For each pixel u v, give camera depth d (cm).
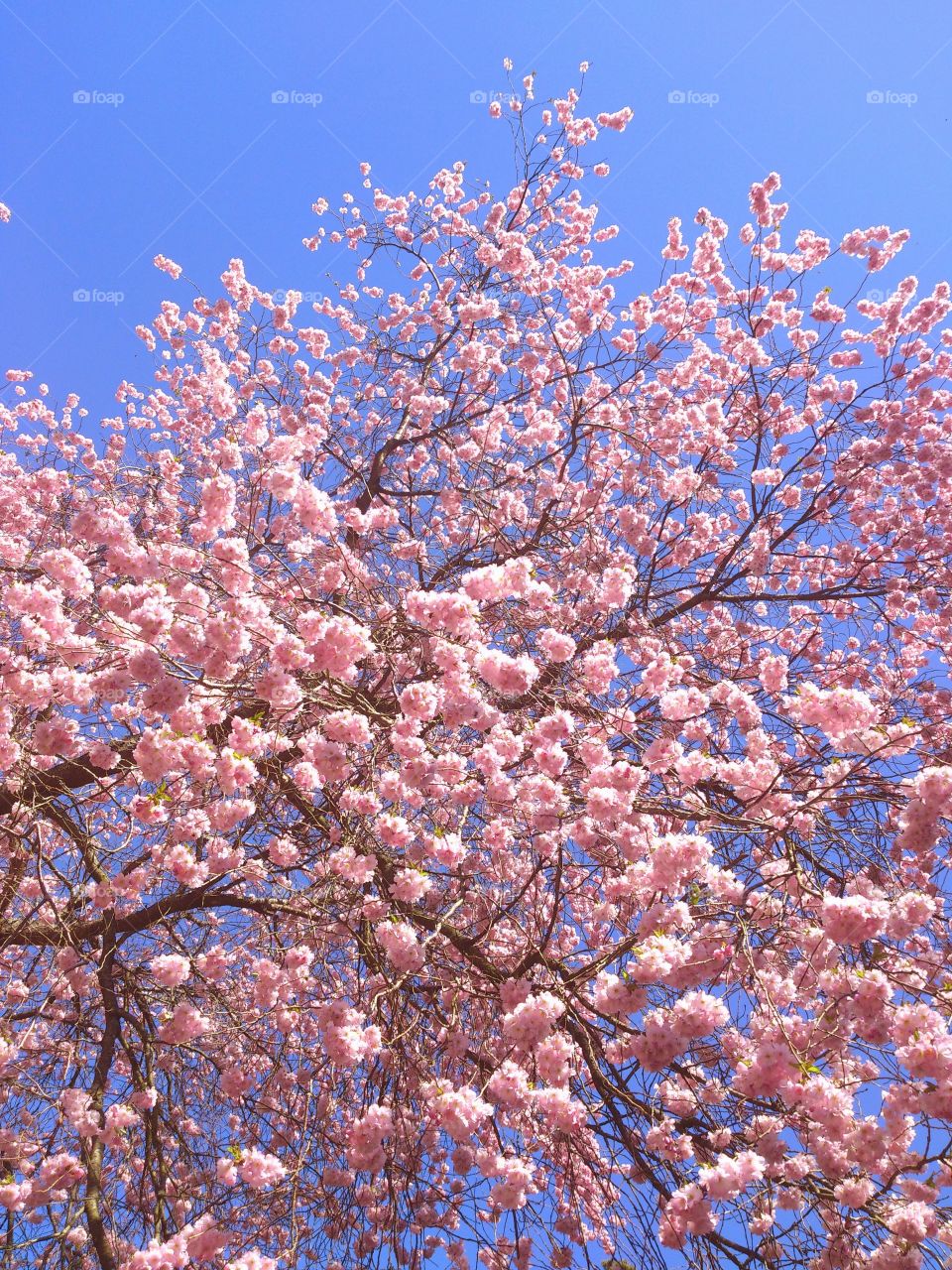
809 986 433
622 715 505
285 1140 474
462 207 1095
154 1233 430
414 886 416
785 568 834
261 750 423
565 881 577
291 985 471
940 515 796
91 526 384
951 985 357
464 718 418
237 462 455
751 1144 379
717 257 877
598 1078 411
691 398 888
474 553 777
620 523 730
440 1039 477
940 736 458
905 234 848
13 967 512
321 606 471
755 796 488
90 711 528
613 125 993
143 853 521
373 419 966
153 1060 507
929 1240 341
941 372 821
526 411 873
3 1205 399
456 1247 544
